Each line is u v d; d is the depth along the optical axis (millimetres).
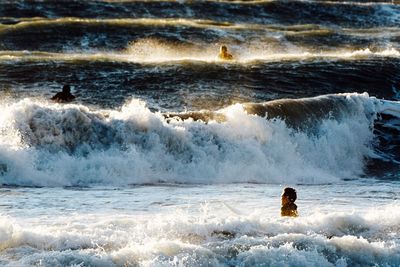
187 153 57719
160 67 89312
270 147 62781
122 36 130875
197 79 85438
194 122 60031
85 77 83938
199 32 135250
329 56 102125
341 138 69125
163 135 57375
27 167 49562
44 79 82562
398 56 104125
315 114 69125
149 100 76812
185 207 41125
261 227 32844
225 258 28859
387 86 91125
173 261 27828
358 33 149250
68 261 27031
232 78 86812
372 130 73125
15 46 125438
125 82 82750
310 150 65812
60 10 164500
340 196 49250
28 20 150250
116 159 53344
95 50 125000
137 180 53000
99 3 171375
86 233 30406
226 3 179750
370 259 30609
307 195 49312
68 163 51562
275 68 92250
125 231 31328
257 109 66062
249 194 48281
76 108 55719
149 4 174125
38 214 36688
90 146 54812
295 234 31406
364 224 34688
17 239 28859
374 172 66875
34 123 53469
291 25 171625
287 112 67125
